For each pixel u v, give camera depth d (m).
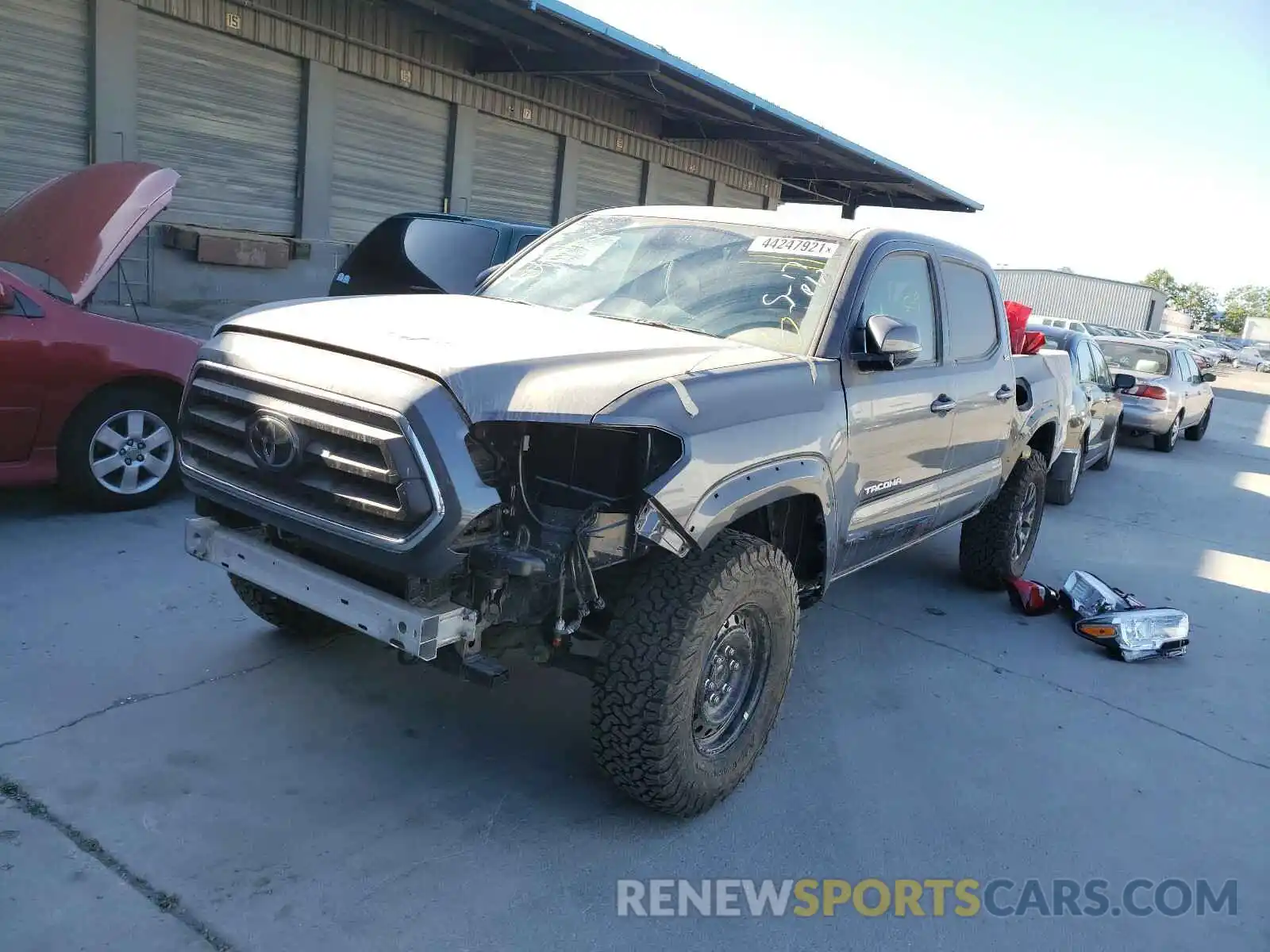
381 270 8.94
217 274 13.27
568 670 3.41
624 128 20.02
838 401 3.95
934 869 3.43
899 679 5.00
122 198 5.96
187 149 12.77
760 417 3.50
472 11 13.64
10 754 3.41
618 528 3.15
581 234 4.91
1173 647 5.62
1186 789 4.17
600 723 3.27
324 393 3.03
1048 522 9.16
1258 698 5.25
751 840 3.47
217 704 3.93
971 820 3.75
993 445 5.57
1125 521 9.60
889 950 3.00
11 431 5.44
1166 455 15.17
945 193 25.39
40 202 6.11
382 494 2.94
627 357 3.38
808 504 3.97
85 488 5.77
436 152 16.30
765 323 4.12
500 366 3.04
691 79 15.45
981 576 6.41
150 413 5.99
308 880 2.98
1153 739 4.62
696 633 3.23
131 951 2.61
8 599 4.61
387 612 2.99
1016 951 3.06
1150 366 15.62
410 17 14.78
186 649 4.35
